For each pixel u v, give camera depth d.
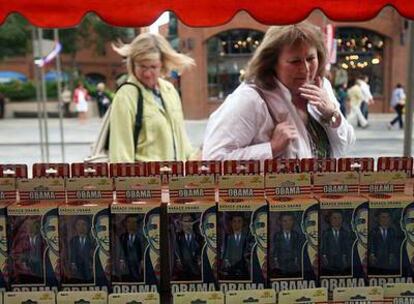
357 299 1.43
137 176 1.49
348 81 19.05
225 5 1.83
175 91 3.04
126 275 1.42
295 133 1.99
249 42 21.06
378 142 13.48
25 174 1.50
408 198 1.45
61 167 1.49
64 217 1.40
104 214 1.41
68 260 1.41
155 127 2.77
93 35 25.92
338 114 2.10
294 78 2.03
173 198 1.46
